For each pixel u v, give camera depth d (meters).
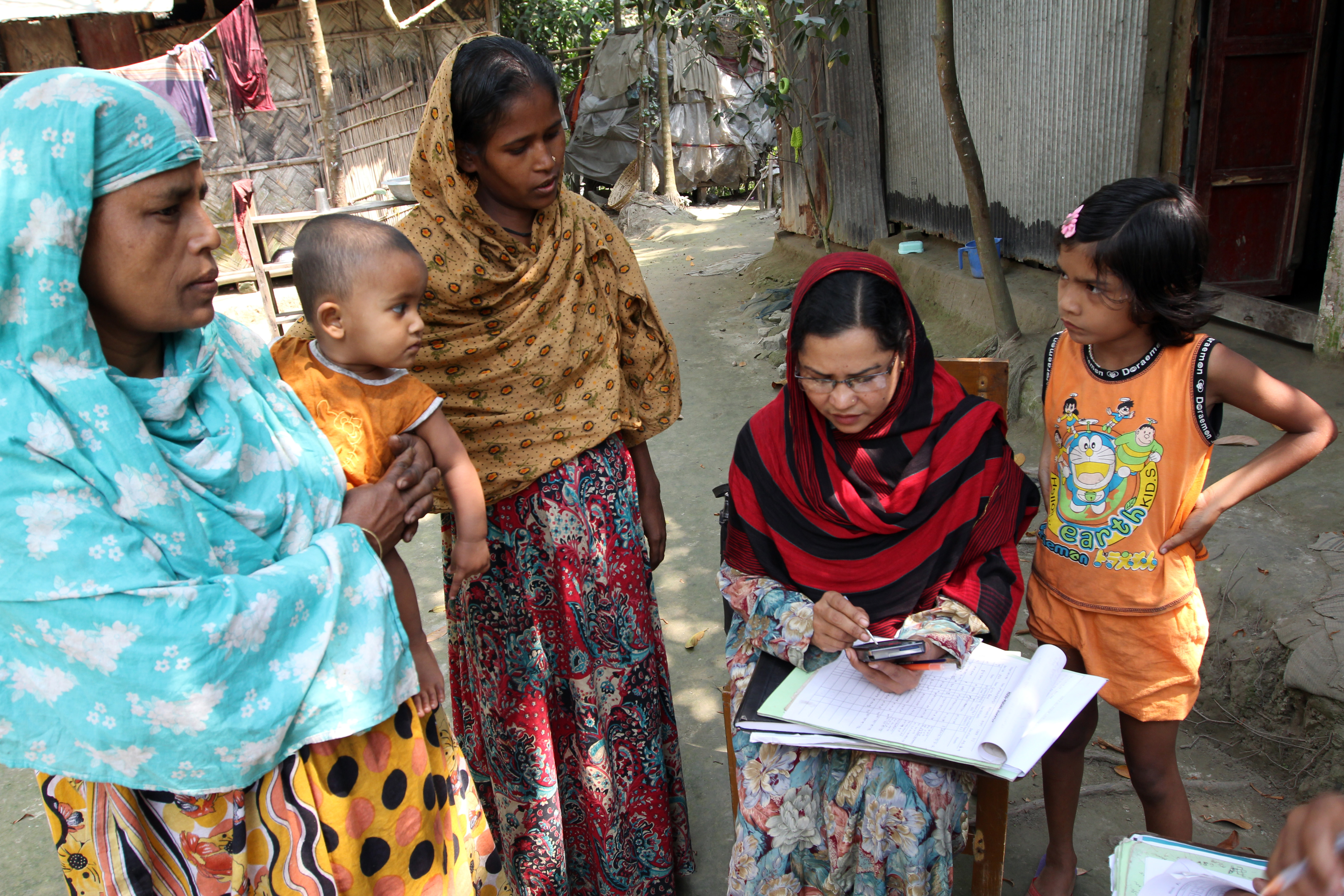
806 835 1.75
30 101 1.07
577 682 1.97
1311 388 3.86
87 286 1.15
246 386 1.35
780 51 7.87
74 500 1.13
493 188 1.78
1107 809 2.43
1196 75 4.62
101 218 1.11
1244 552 2.96
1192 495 1.81
